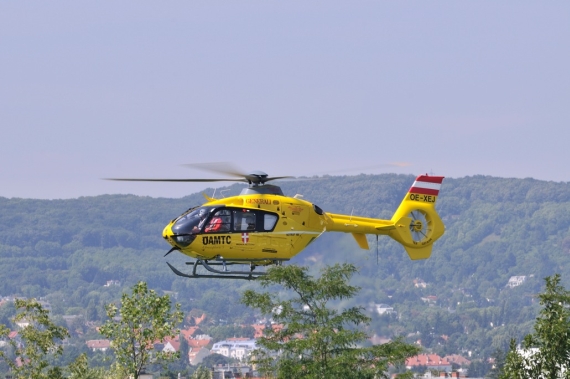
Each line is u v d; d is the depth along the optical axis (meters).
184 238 136.00
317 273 144.12
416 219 163.50
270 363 141.00
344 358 133.88
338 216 151.88
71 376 150.38
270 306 141.62
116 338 150.75
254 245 138.00
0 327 145.75
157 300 151.50
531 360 124.44
